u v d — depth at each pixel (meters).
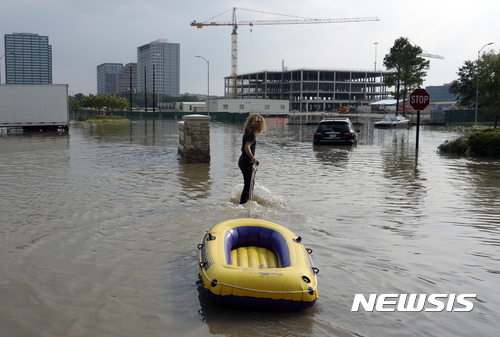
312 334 3.45
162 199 8.41
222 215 7.11
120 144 22.11
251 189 7.75
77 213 7.24
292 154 17.66
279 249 4.41
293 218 7.00
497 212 7.54
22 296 4.07
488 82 34.84
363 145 22.44
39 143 22.73
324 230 6.32
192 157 14.37
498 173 12.32
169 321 3.63
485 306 3.97
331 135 21.98
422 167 13.62
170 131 35.81
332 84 150.12
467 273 4.73
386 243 5.73
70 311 3.79
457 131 38.78
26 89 34.31
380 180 11.03
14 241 5.71
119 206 7.79
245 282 3.70
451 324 3.65
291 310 3.78
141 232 6.14
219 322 3.62
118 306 3.88
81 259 5.04
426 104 18.50
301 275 3.78
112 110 79.44
